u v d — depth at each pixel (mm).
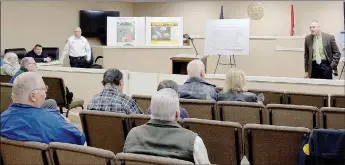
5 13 9719
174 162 1864
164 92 2348
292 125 3369
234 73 3785
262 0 12438
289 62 9023
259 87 5602
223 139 2834
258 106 3408
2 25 9656
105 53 8414
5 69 6082
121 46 8398
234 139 2795
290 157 2715
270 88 5566
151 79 5945
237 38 7258
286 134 2656
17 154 2273
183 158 2201
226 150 2859
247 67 9359
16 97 2463
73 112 6367
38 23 10609
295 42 9109
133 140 2297
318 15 11883
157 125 2297
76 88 6367
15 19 9969
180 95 3871
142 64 8500
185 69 7391
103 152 2012
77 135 2537
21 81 2459
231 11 12836
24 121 2412
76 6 11805
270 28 12445
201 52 9641
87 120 3143
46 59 7785
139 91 6016
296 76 8969
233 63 9367
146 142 2266
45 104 3074
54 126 2459
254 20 12547
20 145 2227
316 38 6055
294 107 3328
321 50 6027
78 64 8547
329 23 11773
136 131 2322
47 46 10906
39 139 2408
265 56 9227
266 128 2686
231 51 7312
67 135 2498
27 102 2461
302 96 4336
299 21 12141
